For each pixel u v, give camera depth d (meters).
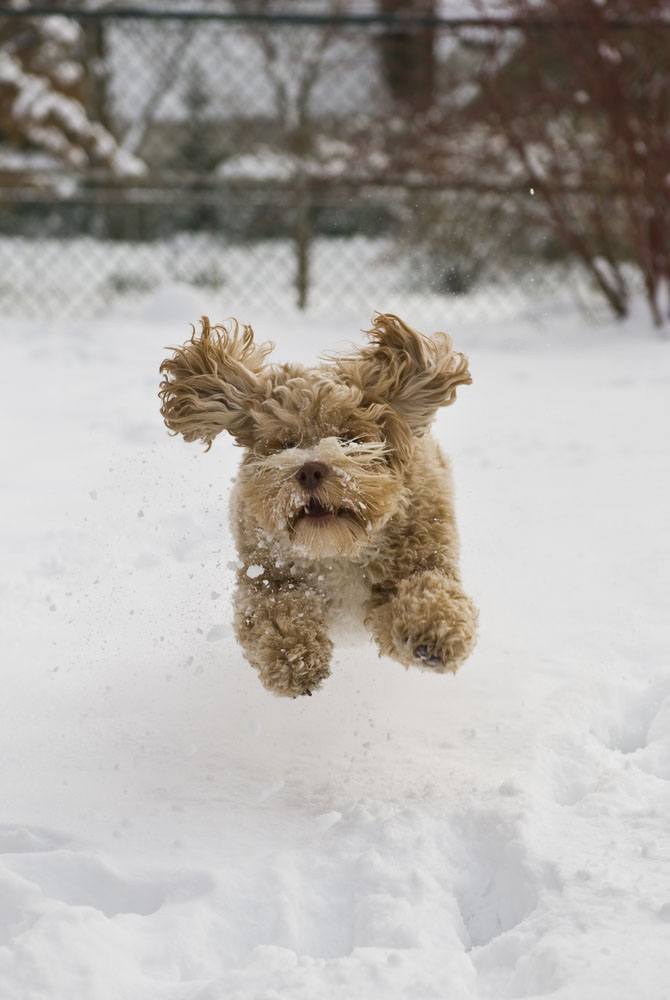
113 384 8.65
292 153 13.73
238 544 3.82
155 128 17.14
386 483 3.50
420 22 11.27
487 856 2.92
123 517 5.50
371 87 14.59
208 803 3.18
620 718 3.71
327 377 3.68
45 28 16.69
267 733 3.59
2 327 11.50
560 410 7.69
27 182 13.37
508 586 4.64
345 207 14.01
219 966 2.54
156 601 4.60
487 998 2.38
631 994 2.26
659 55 10.20
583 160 10.72
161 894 2.76
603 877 2.67
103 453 6.68
